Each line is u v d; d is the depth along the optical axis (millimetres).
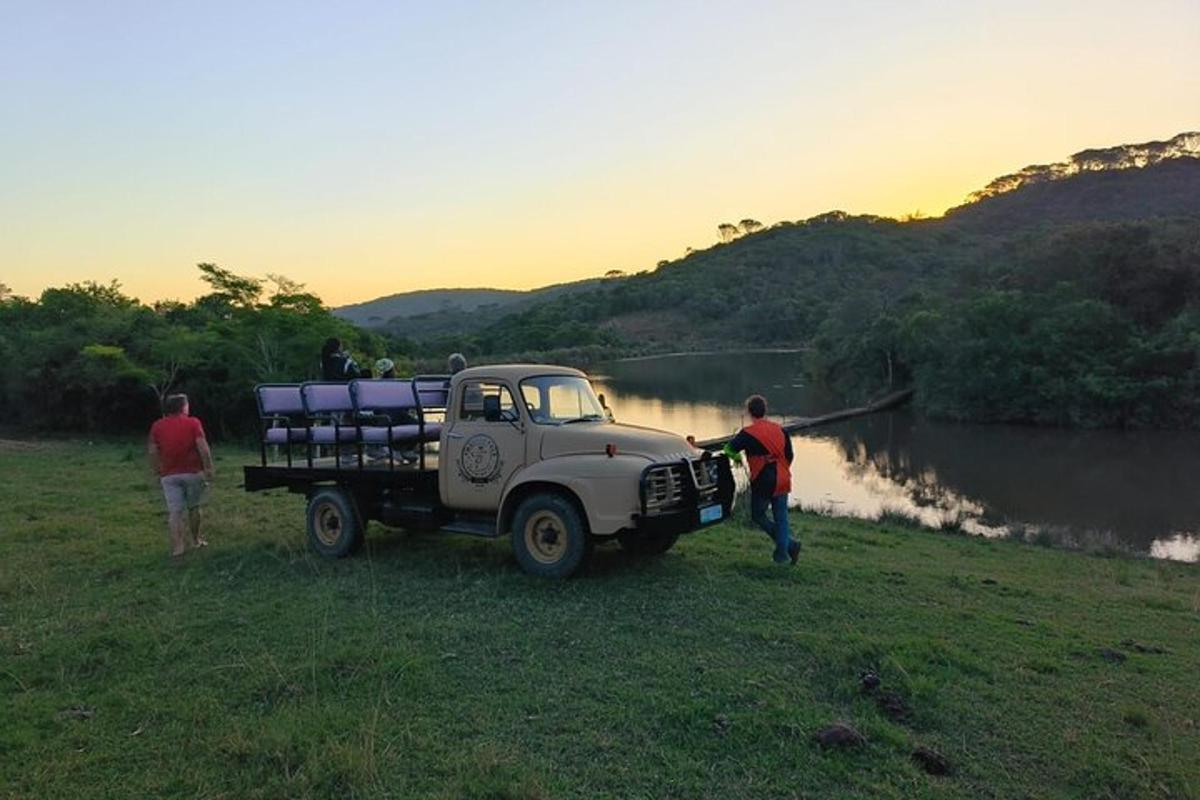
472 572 7992
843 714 4891
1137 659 6102
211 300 36188
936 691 5152
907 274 149000
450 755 4387
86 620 6840
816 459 35125
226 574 8273
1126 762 4422
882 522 17250
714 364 104000
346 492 8766
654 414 50906
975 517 21875
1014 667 5730
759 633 6180
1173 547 18469
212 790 4113
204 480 9273
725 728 4668
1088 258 51062
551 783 4102
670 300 166375
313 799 3998
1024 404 45594
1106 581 10609
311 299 28891
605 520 7172
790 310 137375
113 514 11828
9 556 9188
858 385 63469
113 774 4301
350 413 9133
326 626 6469
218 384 28391
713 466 8000
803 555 9438
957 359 48375
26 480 15953
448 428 8266
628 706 4969
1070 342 45094
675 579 7637
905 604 7230
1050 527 19969
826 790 4098
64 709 5148
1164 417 42281
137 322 32750
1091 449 36938
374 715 4688
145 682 5520
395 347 58250
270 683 5367
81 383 29344
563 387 8305
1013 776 4277
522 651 5883
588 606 6824
